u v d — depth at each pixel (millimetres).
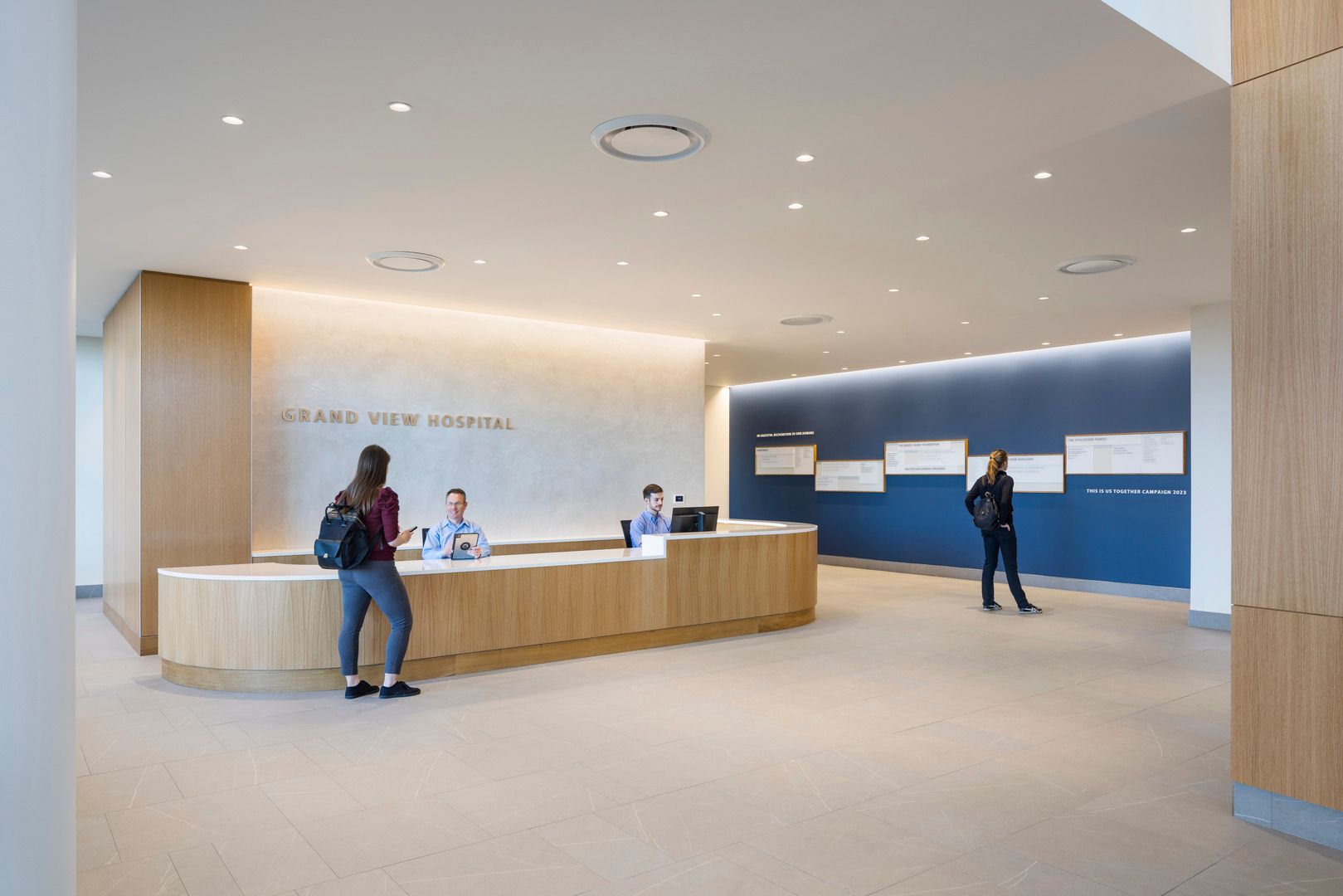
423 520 9641
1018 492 12914
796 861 3555
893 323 10383
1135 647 8102
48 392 1573
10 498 1351
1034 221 6258
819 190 5594
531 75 4012
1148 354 11578
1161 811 4113
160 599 6645
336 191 5570
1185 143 4855
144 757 4820
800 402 16109
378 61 3865
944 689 6449
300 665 6250
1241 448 3998
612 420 11102
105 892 3268
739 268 7672
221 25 3537
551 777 4520
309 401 8930
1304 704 3783
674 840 3760
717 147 4879
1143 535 11570
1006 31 3648
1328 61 3715
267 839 3750
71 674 1894
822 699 6117
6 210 1331
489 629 6910
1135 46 3779
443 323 9789
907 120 4543
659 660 7391
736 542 8477
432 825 3896
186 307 7934
